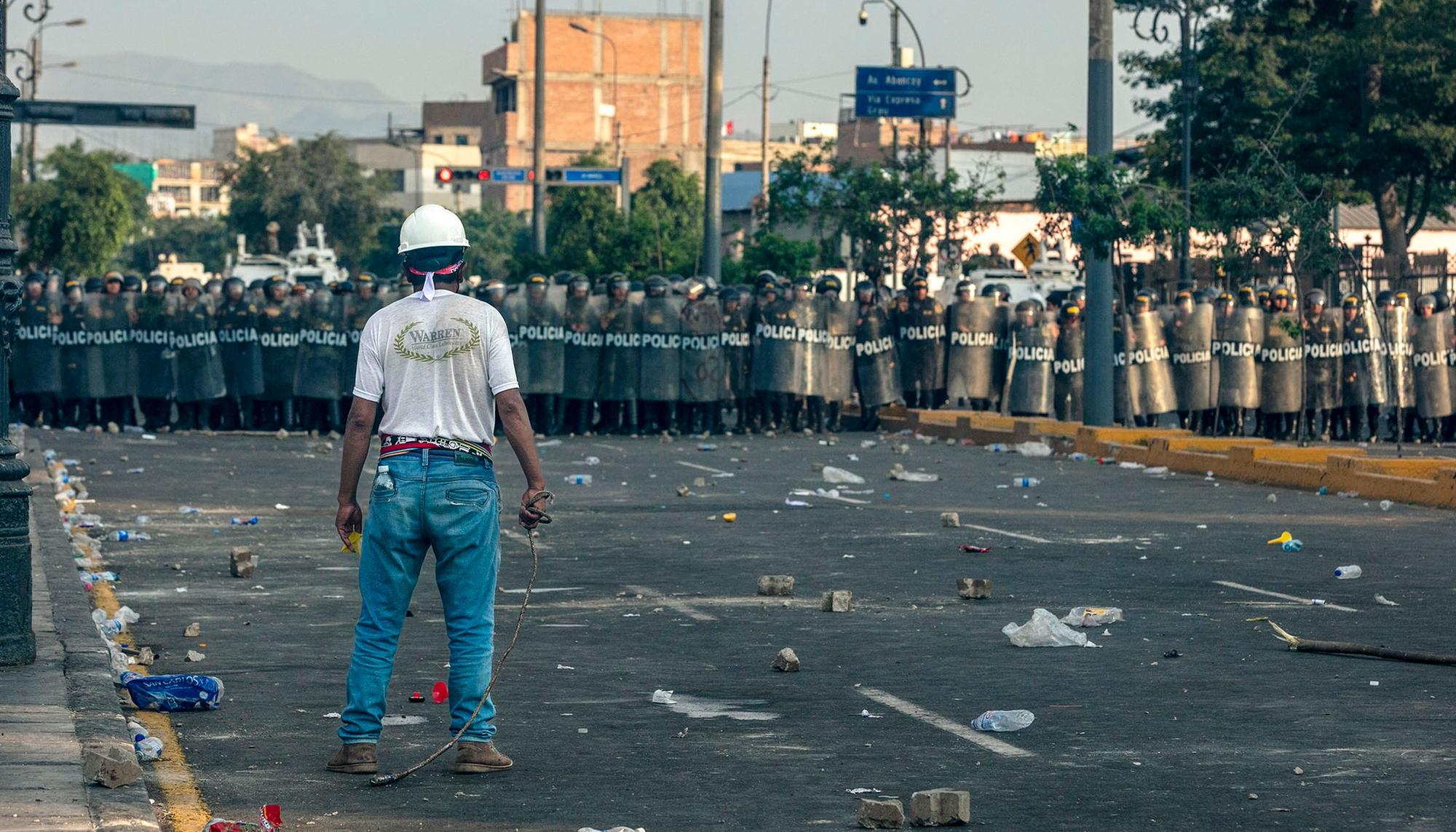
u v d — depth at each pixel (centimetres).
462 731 1203
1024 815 1108
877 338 5181
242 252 11056
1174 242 5653
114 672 1509
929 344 5178
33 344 5034
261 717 1398
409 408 1180
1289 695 1498
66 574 2091
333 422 5091
